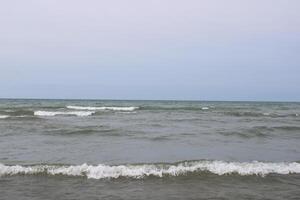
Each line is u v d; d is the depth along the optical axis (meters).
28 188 7.30
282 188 7.56
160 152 12.09
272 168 9.09
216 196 6.96
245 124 24.47
